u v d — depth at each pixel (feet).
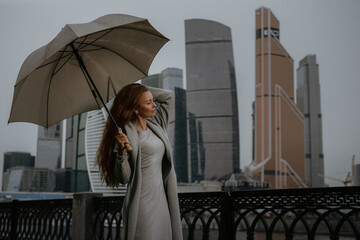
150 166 7.77
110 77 9.04
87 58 8.79
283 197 9.47
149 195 7.59
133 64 9.14
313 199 9.01
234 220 10.22
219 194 10.48
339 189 8.64
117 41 8.75
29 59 7.38
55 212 15.51
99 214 13.61
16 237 17.67
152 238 7.40
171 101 9.04
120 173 7.29
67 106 8.71
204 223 10.65
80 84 8.82
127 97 7.97
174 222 7.88
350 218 8.49
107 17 7.80
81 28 7.00
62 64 8.38
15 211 18.06
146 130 8.17
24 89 7.68
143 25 8.31
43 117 8.41
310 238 8.93
